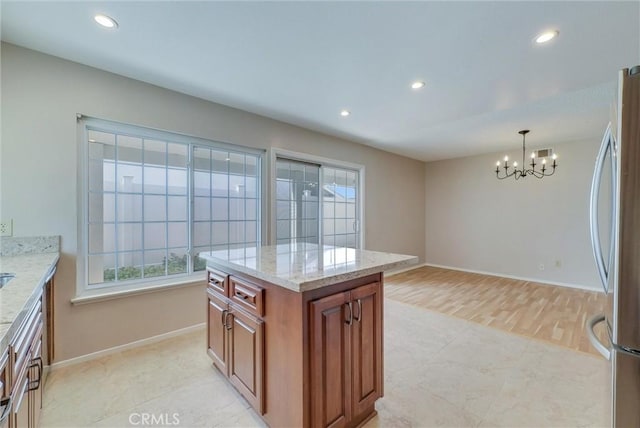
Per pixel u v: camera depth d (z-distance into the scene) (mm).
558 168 4797
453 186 6062
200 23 1798
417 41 1962
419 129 4043
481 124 3801
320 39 1952
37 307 1435
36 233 2148
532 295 4191
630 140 1072
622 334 1107
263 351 1576
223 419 1687
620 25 1763
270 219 3547
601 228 4113
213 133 3057
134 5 1646
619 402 1121
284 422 1447
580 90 2740
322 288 1420
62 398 1863
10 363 963
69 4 1636
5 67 2043
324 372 1411
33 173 2139
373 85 2623
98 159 2477
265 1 1604
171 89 2754
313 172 4242
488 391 1942
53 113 2209
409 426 1630
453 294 4238
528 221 5109
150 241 2742
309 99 2977
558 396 1887
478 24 1779
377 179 5250
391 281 5016
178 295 2826
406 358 2383
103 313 2428
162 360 2338
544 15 1692
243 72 2414
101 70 2398
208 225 3100
